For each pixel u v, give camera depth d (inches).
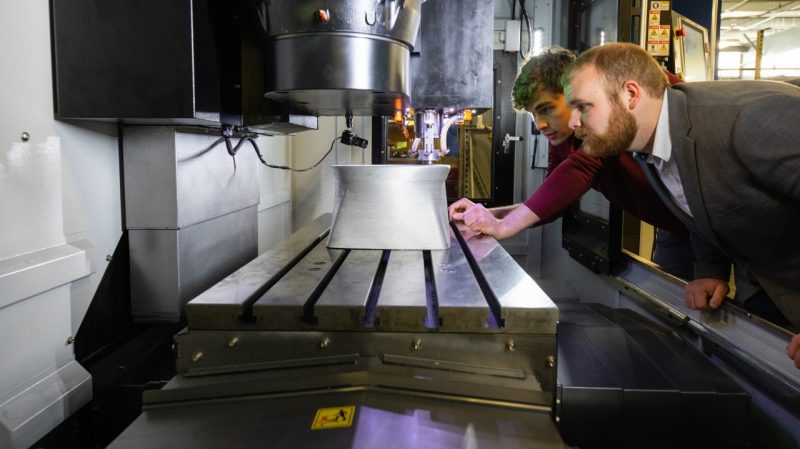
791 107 41.4
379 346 35.0
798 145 40.8
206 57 43.8
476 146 133.0
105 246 45.7
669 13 94.8
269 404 31.3
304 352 35.2
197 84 42.0
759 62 207.9
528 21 128.9
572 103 49.5
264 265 47.1
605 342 55.8
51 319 38.6
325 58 43.0
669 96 48.0
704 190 48.3
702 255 67.5
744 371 61.6
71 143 41.4
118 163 47.5
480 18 62.4
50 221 38.9
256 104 53.7
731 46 252.4
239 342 35.2
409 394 31.9
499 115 130.6
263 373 34.0
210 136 55.3
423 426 29.3
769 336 56.4
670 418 44.9
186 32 40.7
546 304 34.9
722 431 45.0
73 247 40.8
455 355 34.8
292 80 43.9
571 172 67.2
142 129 46.9
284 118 57.4
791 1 198.5
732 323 63.2
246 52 52.2
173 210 47.6
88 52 40.5
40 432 35.7
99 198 44.8
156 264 48.8
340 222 53.7
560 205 66.8
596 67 47.7
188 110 41.4
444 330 34.5
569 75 49.4
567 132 68.5
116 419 42.3
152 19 40.6
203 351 35.4
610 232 98.0
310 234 64.1
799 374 50.2
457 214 72.6
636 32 96.0
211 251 56.9
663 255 90.4
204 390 32.0
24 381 35.9
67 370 40.0
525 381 33.4
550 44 131.2
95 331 44.9
